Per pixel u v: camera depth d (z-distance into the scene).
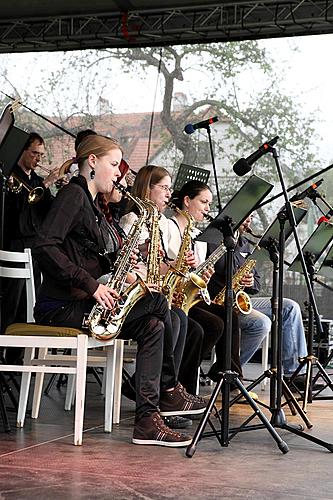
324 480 5.89
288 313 11.01
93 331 6.74
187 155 16.56
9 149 8.74
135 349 9.76
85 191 7.02
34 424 7.77
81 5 13.65
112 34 14.08
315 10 13.02
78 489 5.38
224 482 5.70
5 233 10.67
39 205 10.48
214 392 6.89
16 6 13.86
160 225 8.77
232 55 16.42
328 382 9.96
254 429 7.27
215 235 7.23
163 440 6.82
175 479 5.73
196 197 9.23
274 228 8.05
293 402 8.18
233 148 16.44
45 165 17.03
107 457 6.35
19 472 5.79
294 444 7.20
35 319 7.08
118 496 5.23
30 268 7.97
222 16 13.48
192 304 8.60
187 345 8.45
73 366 7.50
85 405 9.17
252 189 6.99
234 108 16.42
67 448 6.66
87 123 16.95
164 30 13.78
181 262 8.53
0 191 8.16
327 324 14.10
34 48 14.72
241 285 10.00
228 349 6.96
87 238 6.98
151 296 6.92
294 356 11.00
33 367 6.73
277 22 13.20
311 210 15.88
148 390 6.92
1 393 7.40
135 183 8.66
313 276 9.74
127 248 7.28
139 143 16.77
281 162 16.23
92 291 6.68
